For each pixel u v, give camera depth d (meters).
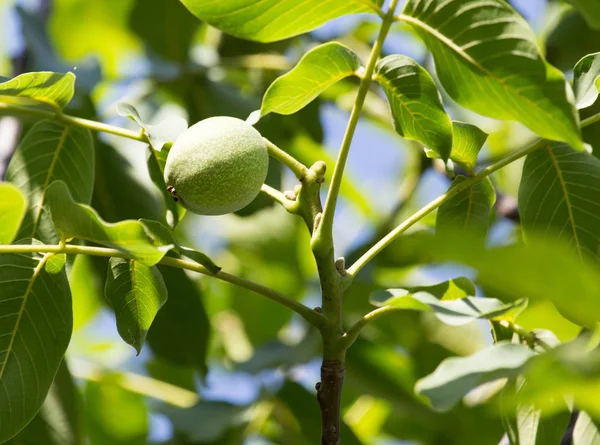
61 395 0.94
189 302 0.98
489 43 0.77
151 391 1.05
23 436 0.93
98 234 0.77
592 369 0.54
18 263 0.82
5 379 0.82
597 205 0.83
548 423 0.83
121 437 1.07
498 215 1.07
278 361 0.98
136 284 0.83
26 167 0.87
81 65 1.04
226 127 0.83
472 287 0.82
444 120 0.82
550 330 0.88
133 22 1.07
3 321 0.82
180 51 1.07
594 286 0.53
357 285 1.05
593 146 0.98
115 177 1.01
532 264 0.51
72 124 0.85
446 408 0.70
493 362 0.71
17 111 0.85
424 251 0.52
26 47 1.07
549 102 0.77
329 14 0.79
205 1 0.79
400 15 0.79
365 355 1.00
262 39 0.80
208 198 0.83
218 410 0.99
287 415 0.99
